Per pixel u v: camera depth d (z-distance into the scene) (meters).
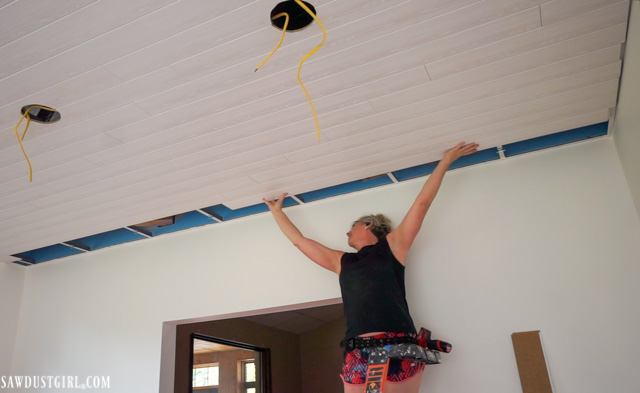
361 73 2.24
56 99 2.24
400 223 3.04
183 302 3.69
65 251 4.26
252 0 1.79
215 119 2.49
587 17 1.99
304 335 7.61
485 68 2.25
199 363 6.79
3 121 2.36
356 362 2.39
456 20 1.96
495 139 2.86
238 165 2.94
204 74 2.15
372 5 1.85
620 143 2.70
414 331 2.54
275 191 3.31
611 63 2.28
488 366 2.73
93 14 1.79
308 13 1.87
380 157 2.97
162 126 2.51
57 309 4.13
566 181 2.91
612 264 2.67
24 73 2.06
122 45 1.95
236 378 6.51
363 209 3.35
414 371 2.41
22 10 1.75
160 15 1.82
